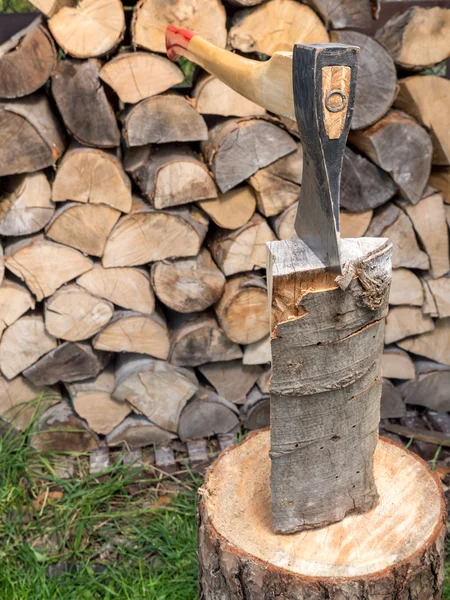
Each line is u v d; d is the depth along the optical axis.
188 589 1.21
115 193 1.33
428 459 1.46
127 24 1.35
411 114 1.37
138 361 1.47
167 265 1.39
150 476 1.43
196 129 1.31
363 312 0.90
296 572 0.93
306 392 0.92
